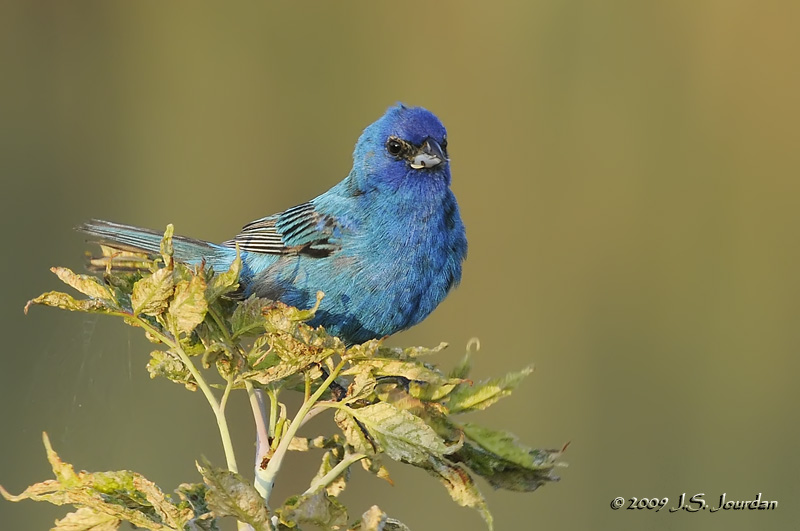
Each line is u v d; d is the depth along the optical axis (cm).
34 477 1281
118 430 1282
